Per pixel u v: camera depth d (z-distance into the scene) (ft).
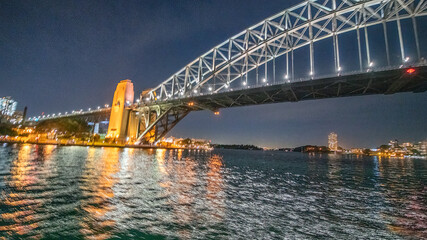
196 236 23.12
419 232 27.45
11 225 23.03
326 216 32.30
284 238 23.82
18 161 75.87
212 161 148.25
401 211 37.04
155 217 27.78
